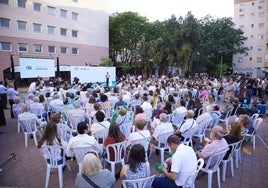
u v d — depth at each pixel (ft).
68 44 95.61
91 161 7.68
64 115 22.34
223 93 45.93
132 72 123.24
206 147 11.41
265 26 123.95
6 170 14.37
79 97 29.68
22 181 12.96
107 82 65.21
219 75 112.47
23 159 16.07
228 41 117.91
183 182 9.25
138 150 8.74
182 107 21.59
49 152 11.97
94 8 105.60
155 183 9.75
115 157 12.35
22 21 80.23
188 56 86.69
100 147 12.67
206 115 18.42
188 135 15.90
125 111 17.61
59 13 91.40
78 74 64.28
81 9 99.55
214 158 11.34
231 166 13.75
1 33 75.15
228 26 119.34
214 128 11.55
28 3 81.25
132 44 127.54
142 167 8.75
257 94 48.57
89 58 105.09
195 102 25.21
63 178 13.24
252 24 128.47
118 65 124.06
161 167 11.31
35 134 18.89
